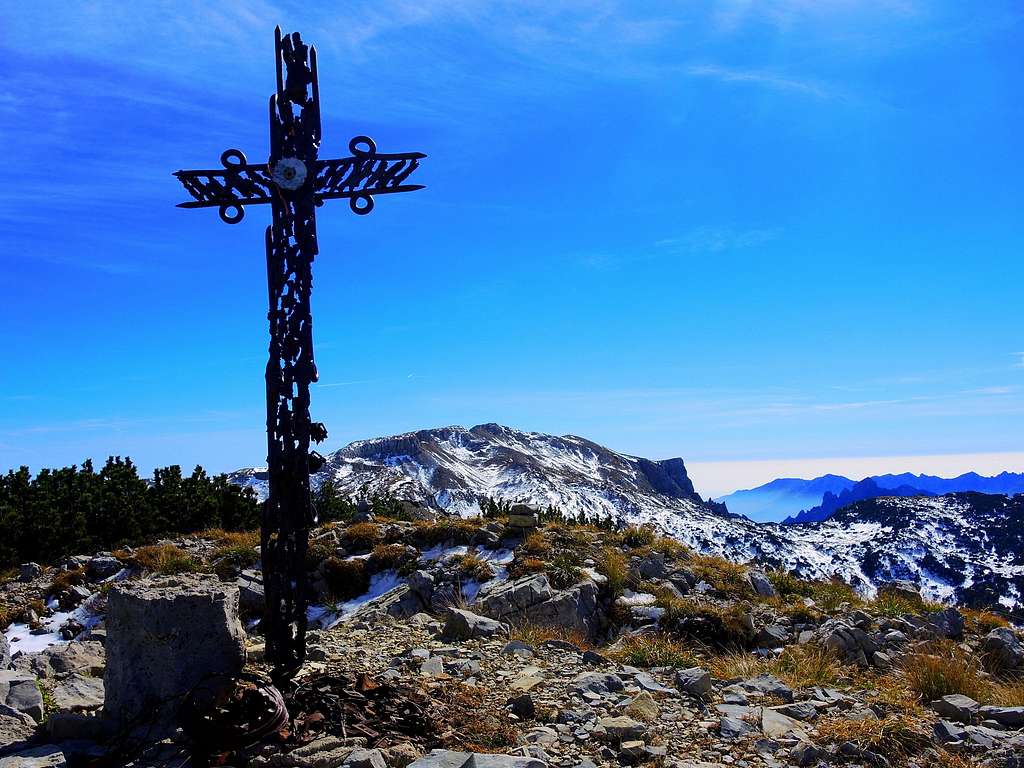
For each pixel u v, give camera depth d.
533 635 5.93
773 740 3.48
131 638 3.41
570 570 7.70
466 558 8.30
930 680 4.63
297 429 3.77
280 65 3.89
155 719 3.24
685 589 8.09
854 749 3.34
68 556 10.05
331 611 7.88
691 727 3.70
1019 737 3.55
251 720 3.21
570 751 3.34
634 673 4.75
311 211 3.83
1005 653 6.26
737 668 5.16
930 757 3.36
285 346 3.78
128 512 11.46
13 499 11.83
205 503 12.61
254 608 7.71
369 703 3.50
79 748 3.16
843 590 8.88
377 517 10.77
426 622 6.79
